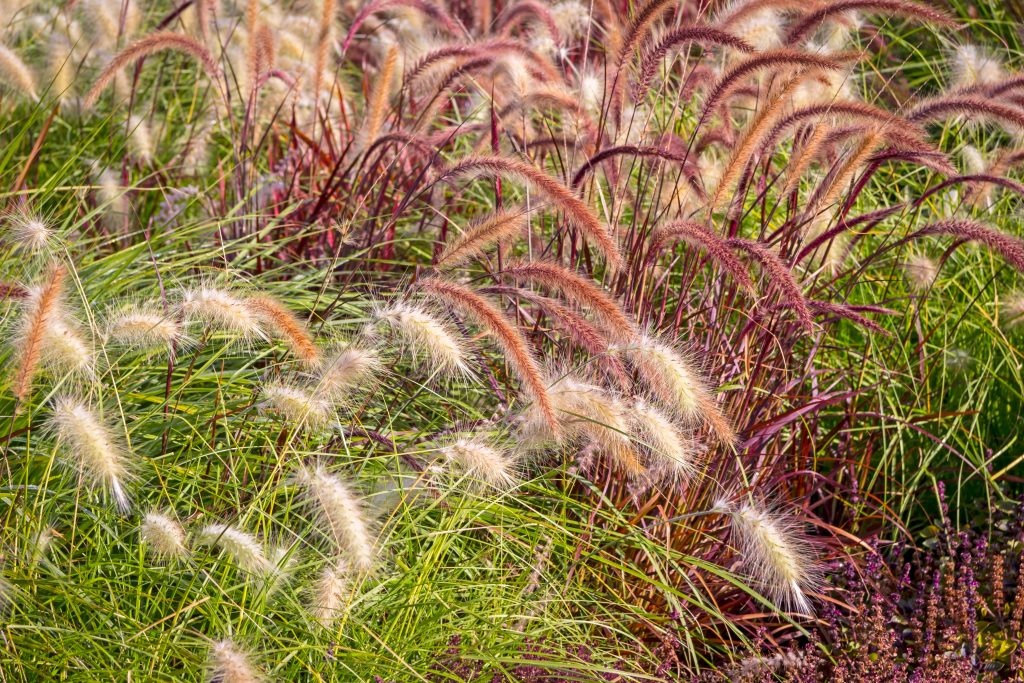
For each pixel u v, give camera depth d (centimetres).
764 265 409
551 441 403
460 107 750
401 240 538
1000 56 736
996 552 482
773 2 490
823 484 498
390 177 596
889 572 461
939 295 591
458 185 565
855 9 478
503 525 411
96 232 550
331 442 409
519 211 419
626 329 383
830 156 520
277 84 673
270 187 623
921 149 464
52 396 395
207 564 348
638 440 389
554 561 432
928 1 809
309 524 377
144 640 324
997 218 617
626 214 556
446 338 372
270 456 398
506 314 479
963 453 530
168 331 358
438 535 378
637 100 471
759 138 450
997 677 427
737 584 399
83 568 345
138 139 627
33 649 324
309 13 720
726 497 429
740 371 480
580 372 441
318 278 530
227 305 356
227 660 283
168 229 586
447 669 366
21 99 672
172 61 806
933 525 495
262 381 432
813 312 466
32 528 346
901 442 492
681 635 441
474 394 474
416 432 425
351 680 346
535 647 384
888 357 553
